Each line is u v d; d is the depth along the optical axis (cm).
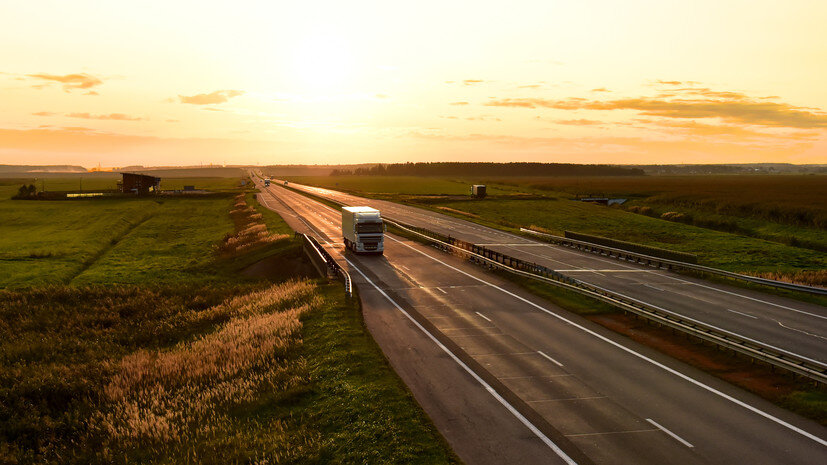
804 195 15375
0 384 2592
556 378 2172
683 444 1612
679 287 3981
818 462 1502
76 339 3403
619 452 1568
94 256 6731
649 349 2545
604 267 4884
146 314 4028
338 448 1661
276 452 1683
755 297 3647
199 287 4875
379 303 3528
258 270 5347
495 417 1814
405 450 1588
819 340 2636
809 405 1856
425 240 6562
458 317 3164
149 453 1838
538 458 1540
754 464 1491
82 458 1877
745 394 2000
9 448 2008
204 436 1898
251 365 2594
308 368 2411
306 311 3375
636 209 13438
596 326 2958
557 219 10656
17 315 3956
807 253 6794
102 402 2389
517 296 3734
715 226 10588
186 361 2752
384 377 2166
